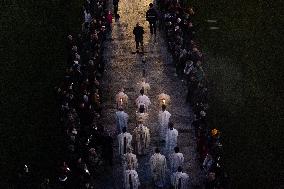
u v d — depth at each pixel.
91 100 24.52
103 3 36.09
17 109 27.53
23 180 22.23
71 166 21.08
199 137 22.41
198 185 21.72
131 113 26.33
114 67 30.69
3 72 30.62
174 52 29.66
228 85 28.69
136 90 28.31
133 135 23.19
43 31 34.88
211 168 20.62
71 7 37.97
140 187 21.66
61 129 25.70
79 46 29.08
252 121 25.88
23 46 33.16
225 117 26.14
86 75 26.02
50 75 30.22
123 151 22.48
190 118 25.83
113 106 27.03
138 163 22.95
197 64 26.02
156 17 32.88
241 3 37.56
